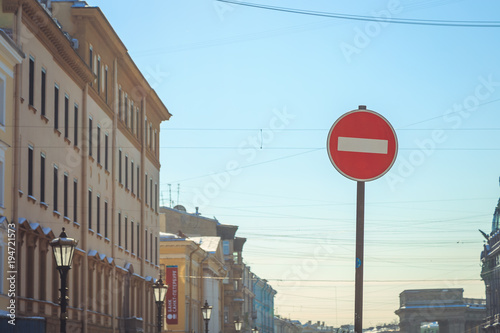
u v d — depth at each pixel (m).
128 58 45.91
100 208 41.47
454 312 162.88
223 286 86.88
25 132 29.88
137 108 51.22
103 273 41.66
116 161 44.69
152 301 55.44
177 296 60.97
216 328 79.69
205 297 72.50
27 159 30.12
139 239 51.78
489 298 123.88
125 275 46.59
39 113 31.69
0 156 27.31
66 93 35.59
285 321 159.62
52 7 38.62
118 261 45.31
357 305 10.16
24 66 29.92
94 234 40.00
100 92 41.38
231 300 88.38
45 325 29.06
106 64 42.75
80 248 37.72
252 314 106.19
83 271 37.75
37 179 31.44
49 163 33.03
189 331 65.31
